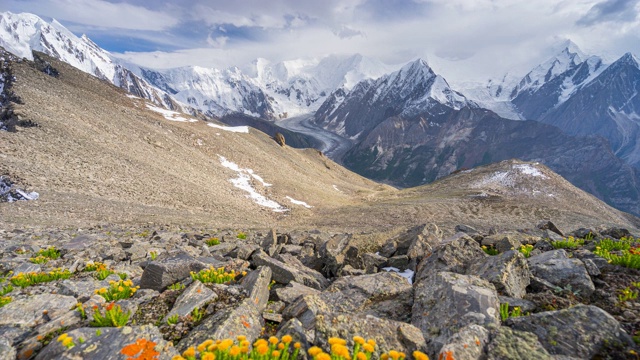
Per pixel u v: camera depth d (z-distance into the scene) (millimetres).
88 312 6176
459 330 5074
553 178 112812
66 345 4523
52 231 20641
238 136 106625
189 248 14070
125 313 6246
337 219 64688
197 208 48469
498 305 5891
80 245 15109
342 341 4039
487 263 7906
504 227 64062
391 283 7863
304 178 102875
